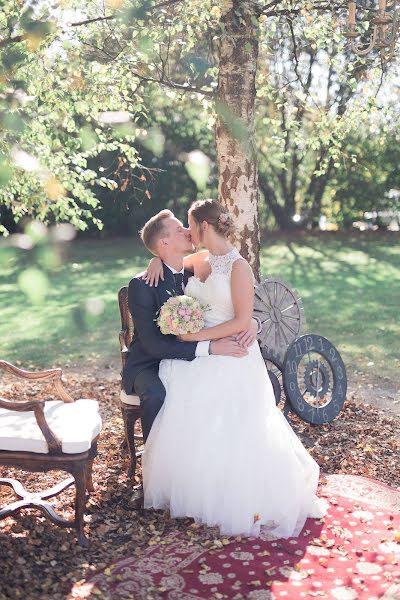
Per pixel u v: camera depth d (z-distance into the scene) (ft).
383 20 15.80
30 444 10.84
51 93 15.47
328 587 9.97
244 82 17.26
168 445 12.09
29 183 9.54
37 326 31.37
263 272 46.60
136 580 10.15
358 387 21.42
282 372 17.07
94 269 48.85
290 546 11.25
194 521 12.10
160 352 12.60
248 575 10.31
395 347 26.32
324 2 20.16
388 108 23.36
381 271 46.44
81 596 9.68
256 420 12.05
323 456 15.39
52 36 12.73
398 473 14.53
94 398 20.44
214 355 12.34
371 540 11.45
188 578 10.21
